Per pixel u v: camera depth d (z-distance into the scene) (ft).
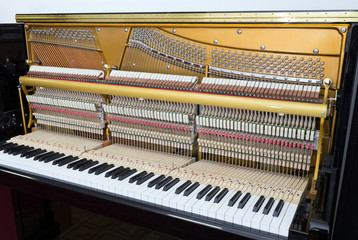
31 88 7.93
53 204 8.44
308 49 5.14
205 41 5.84
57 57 7.57
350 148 4.29
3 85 7.49
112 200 5.20
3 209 8.00
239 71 5.71
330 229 4.37
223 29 5.65
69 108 7.27
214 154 6.31
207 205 4.74
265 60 5.48
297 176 5.56
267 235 4.21
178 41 6.06
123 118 6.57
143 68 6.62
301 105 4.86
